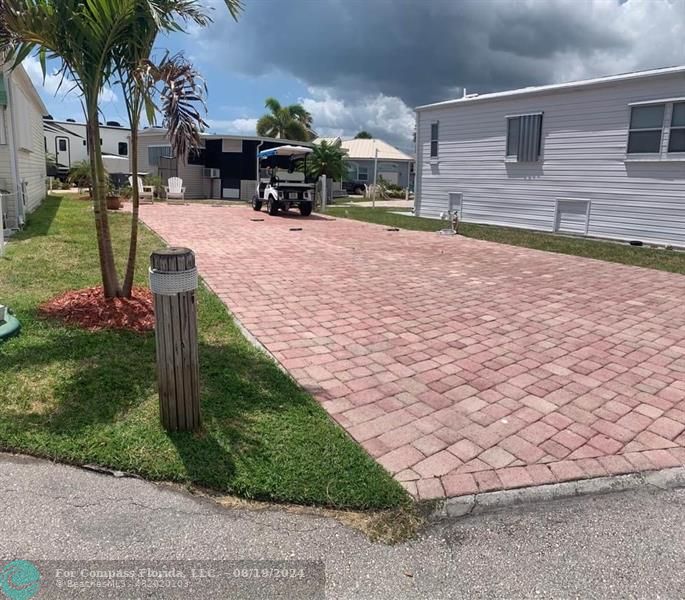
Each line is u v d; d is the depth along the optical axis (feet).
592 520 8.63
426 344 16.48
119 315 16.96
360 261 30.22
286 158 59.72
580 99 42.63
